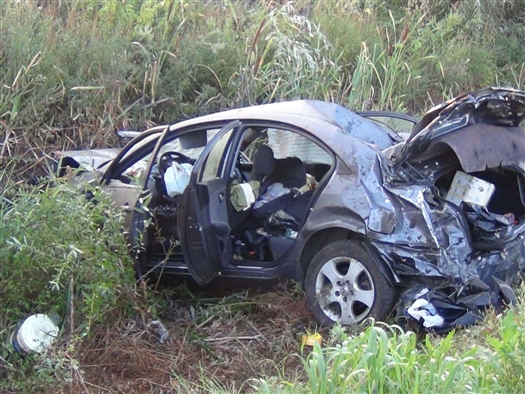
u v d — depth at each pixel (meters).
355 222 5.63
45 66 9.07
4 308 5.38
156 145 6.28
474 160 5.53
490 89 5.57
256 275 6.08
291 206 6.45
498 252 5.77
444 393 3.84
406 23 11.50
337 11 11.50
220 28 10.76
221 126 6.27
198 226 5.92
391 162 5.78
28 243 5.32
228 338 5.73
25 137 8.69
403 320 5.54
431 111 5.63
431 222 5.50
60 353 5.09
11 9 9.57
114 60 9.48
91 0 10.38
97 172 6.72
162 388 5.02
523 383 4.03
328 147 5.89
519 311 5.48
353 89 9.88
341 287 5.72
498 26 12.59
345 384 3.79
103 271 5.49
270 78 9.98
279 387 4.39
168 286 6.55
